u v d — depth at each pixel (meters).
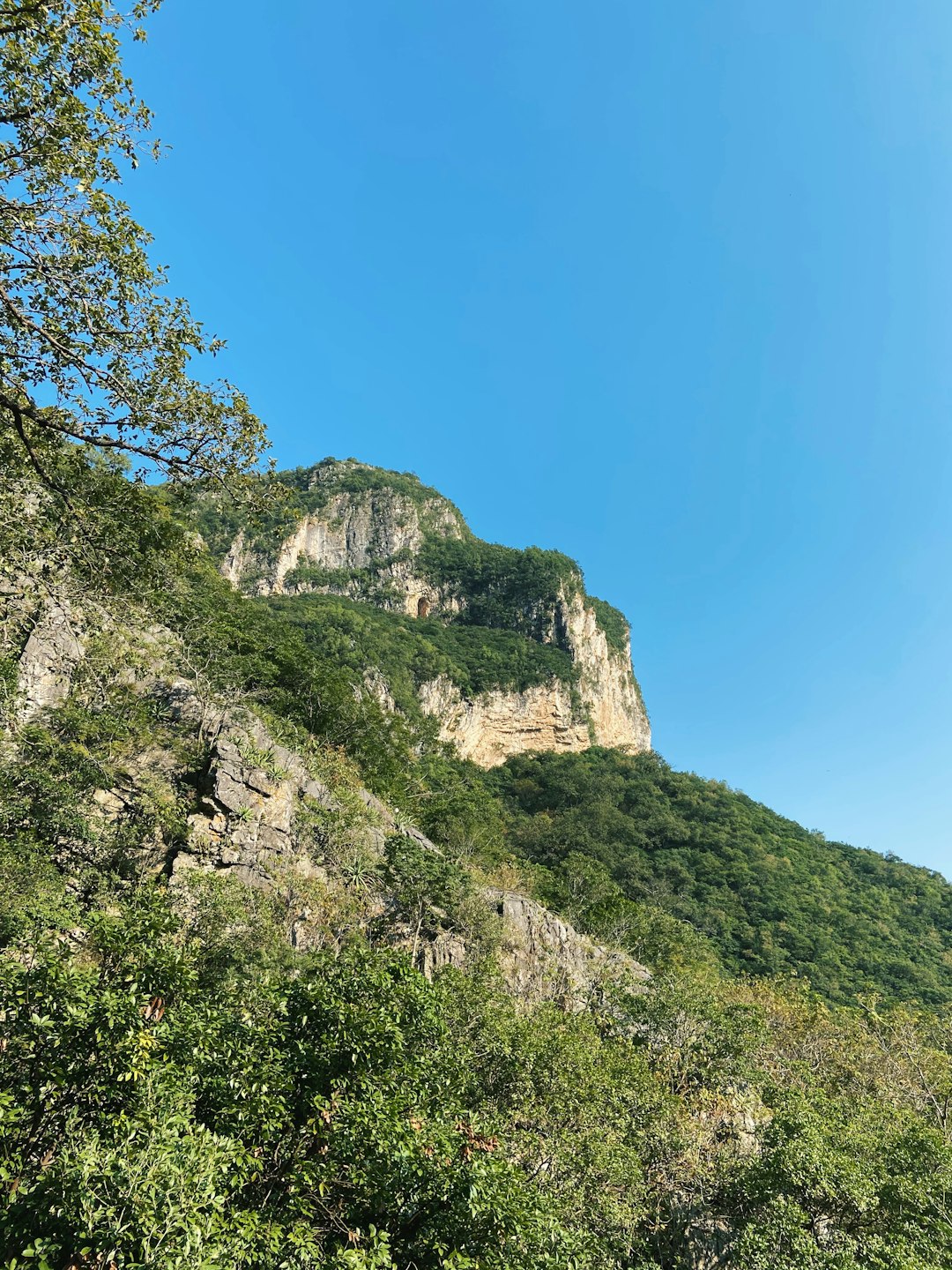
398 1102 11.48
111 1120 8.69
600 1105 20.83
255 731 40.44
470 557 174.88
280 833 35.59
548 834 102.56
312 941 31.86
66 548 12.09
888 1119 26.52
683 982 38.84
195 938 24.19
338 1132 10.88
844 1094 35.22
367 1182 10.56
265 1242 9.02
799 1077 35.81
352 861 37.78
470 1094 19.22
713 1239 20.05
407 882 37.75
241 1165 9.59
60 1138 9.16
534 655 147.25
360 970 13.86
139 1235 7.35
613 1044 29.78
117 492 12.84
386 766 62.88
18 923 15.96
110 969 11.01
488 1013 22.03
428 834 58.69
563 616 158.88
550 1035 21.62
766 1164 19.36
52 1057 9.38
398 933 36.06
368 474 186.50
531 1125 19.50
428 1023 14.52
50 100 9.14
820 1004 48.25
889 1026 44.56
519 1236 10.38
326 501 172.00
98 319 9.99
